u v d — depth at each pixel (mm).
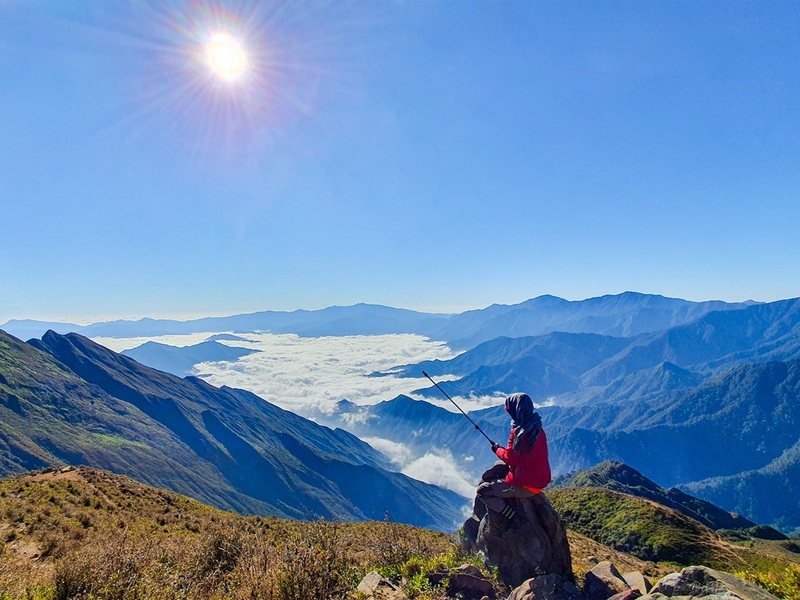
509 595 6211
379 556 7918
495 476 8086
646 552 57594
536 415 7266
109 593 6664
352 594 5922
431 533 14031
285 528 20203
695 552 54844
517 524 7207
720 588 4652
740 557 53812
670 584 5105
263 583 5754
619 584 6387
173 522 21359
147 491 28078
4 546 13250
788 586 6266
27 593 7859
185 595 6621
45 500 20828
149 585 6812
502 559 7137
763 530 135500
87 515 19172
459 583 6379
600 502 77500
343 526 18094
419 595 6156
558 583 6488
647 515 66938
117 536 13039
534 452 7105
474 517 8102
